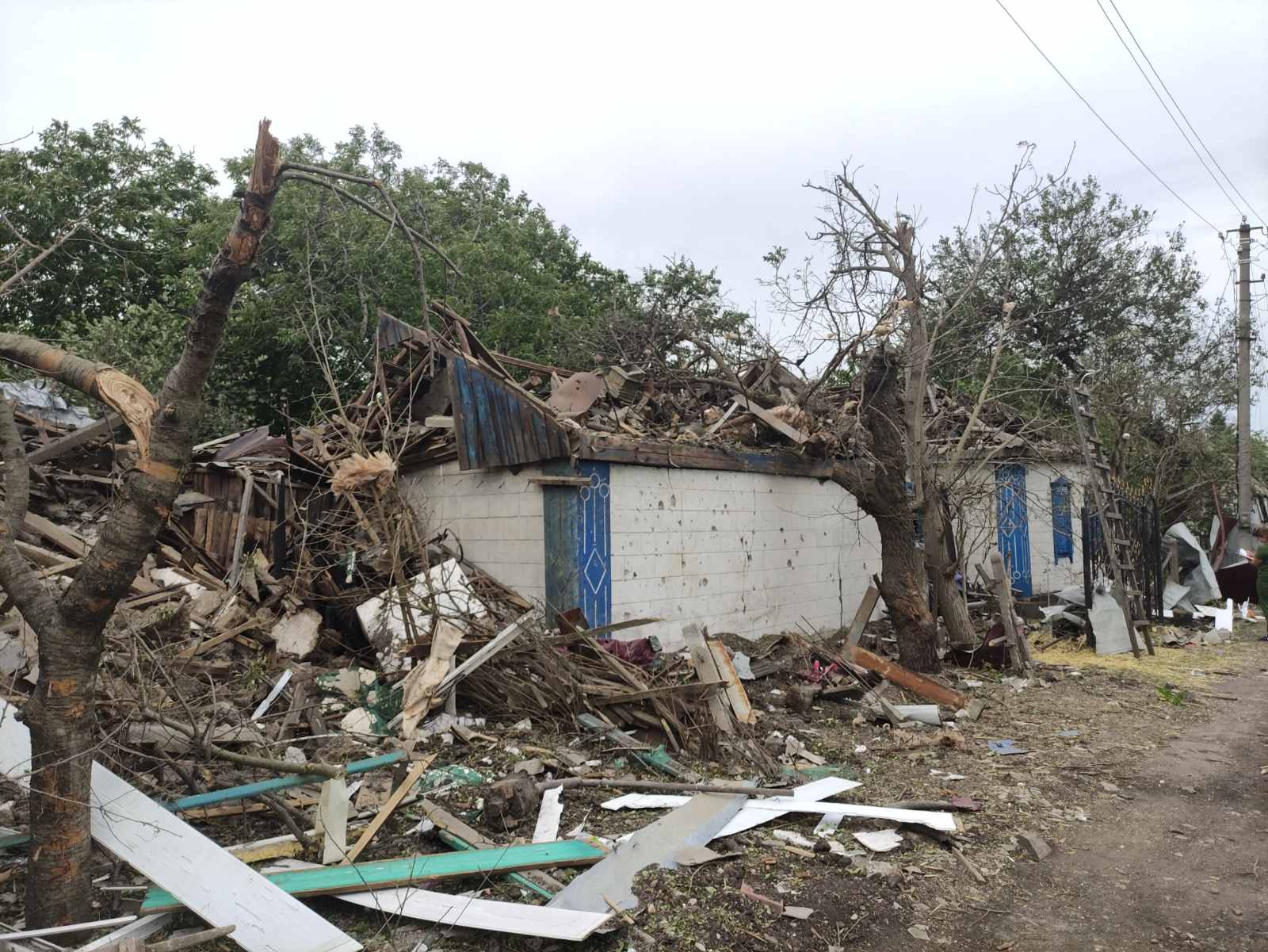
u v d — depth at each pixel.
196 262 18.08
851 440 12.11
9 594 3.63
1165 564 15.80
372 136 20.23
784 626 11.86
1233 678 10.44
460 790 5.92
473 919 3.95
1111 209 21.66
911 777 6.67
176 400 3.55
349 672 8.40
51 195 11.51
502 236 21.50
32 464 9.70
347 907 4.22
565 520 9.32
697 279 20.45
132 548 3.52
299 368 18.55
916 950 4.11
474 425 9.79
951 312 10.89
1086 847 5.38
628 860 4.67
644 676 7.76
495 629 8.31
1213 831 5.65
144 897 4.06
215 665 7.88
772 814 5.42
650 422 11.56
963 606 11.03
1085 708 8.95
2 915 4.00
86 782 3.69
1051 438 15.96
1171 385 20.12
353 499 9.87
